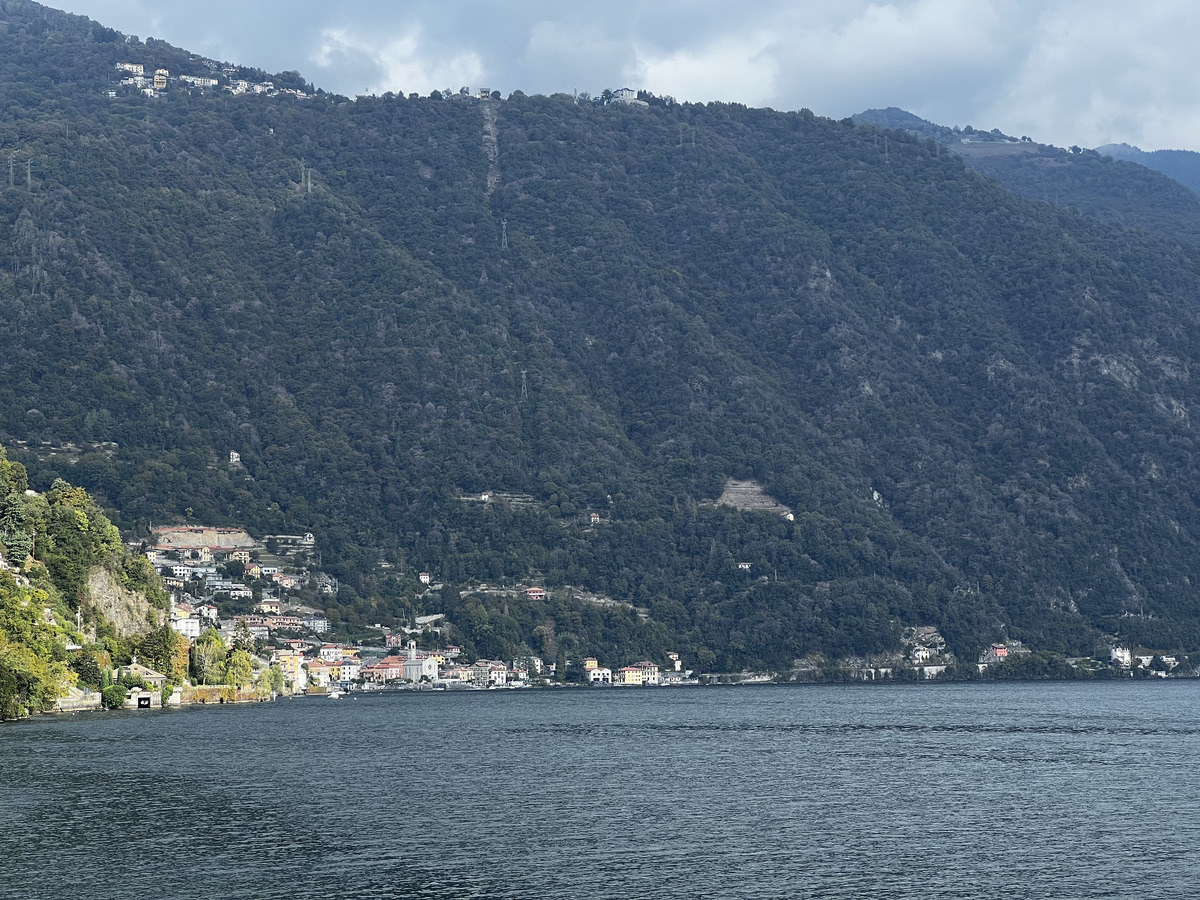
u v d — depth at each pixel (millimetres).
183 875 125438
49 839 139750
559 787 180750
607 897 119250
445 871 127812
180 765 194500
